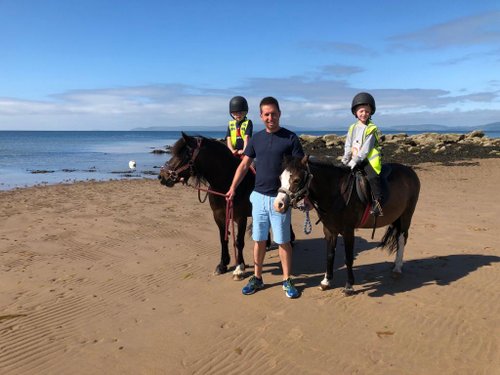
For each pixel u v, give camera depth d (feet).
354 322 15.20
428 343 13.62
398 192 18.25
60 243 26.63
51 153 137.90
